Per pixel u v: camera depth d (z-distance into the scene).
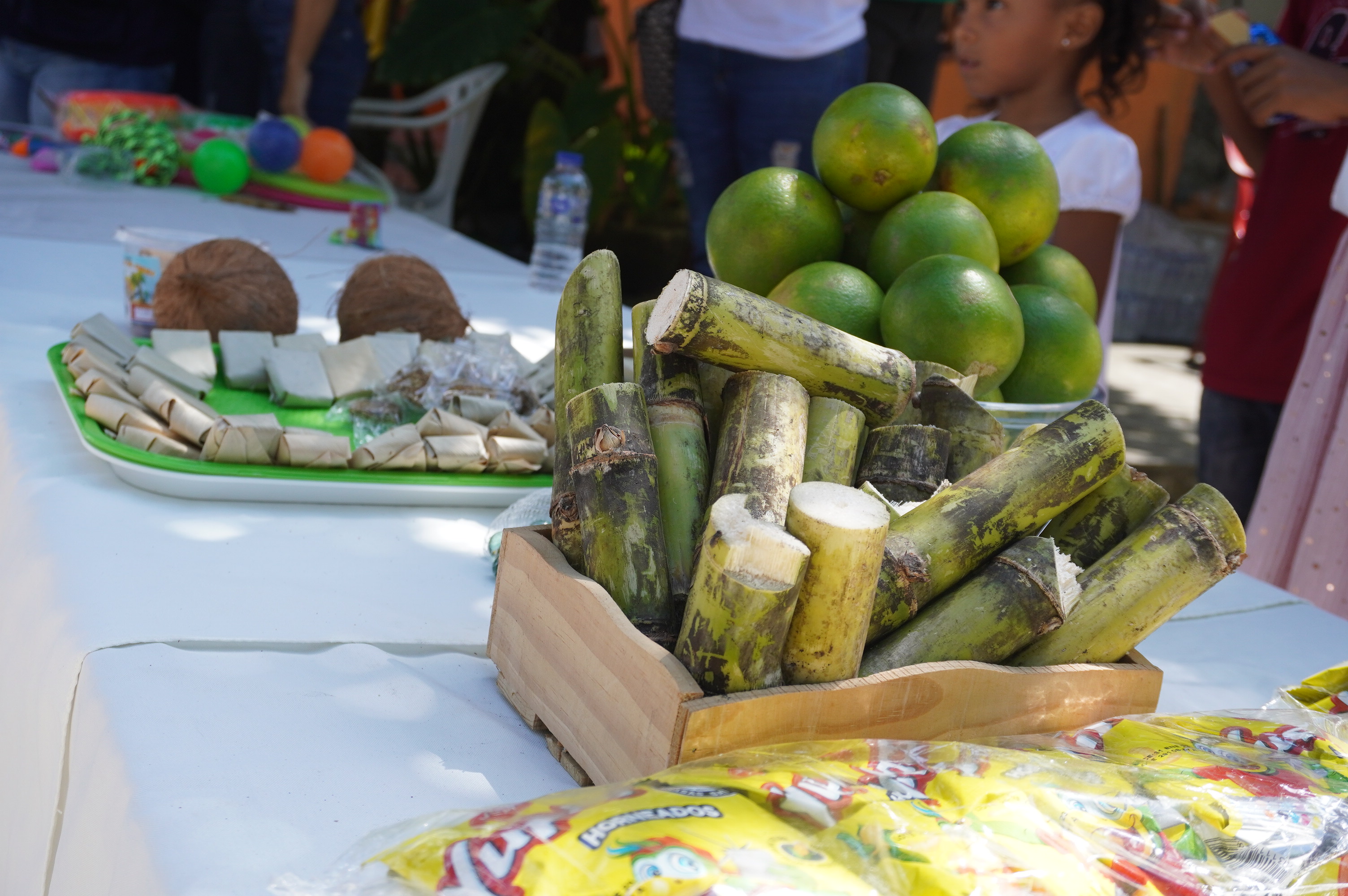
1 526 1.04
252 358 1.33
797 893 0.45
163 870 0.53
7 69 3.27
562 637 0.70
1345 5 2.03
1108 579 0.73
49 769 0.73
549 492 1.02
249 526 1.00
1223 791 0.59
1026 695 0.69
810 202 1.10
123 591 0.83
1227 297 2.39
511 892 0.43
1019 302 1.09
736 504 0.61
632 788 0.52
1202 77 2.34
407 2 5.61
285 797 0.61
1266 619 1.11
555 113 5.59
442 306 1.54
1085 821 0.54
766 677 0.60
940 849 0.49
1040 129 2.04
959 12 2.34
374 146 6.04
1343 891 0.56
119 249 2.10
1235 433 2.41
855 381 0.77
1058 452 0.74
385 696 0.75
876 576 0.61
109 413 1.07
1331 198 2.11
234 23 3.50
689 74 3.29
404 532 1.05
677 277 0.73
